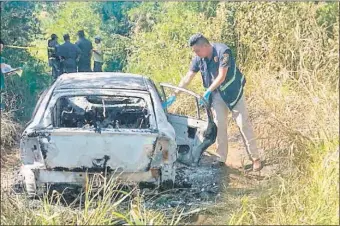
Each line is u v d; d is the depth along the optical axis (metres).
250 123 6.12
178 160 6.20
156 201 5.20
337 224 4.20
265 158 6.06
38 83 11.52
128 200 5.13
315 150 5.04
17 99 9.70
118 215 4.21
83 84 5.80
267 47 8.26
